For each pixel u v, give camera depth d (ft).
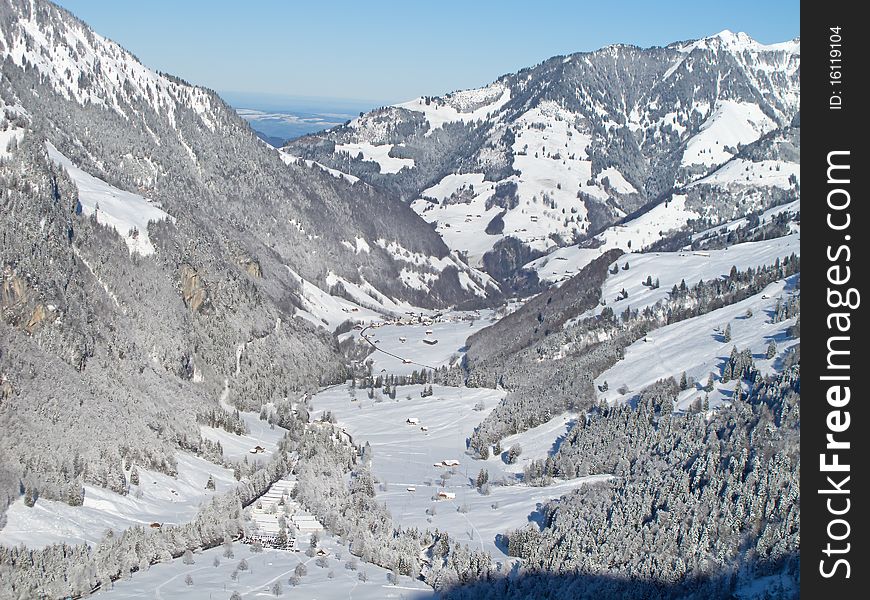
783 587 649.61
